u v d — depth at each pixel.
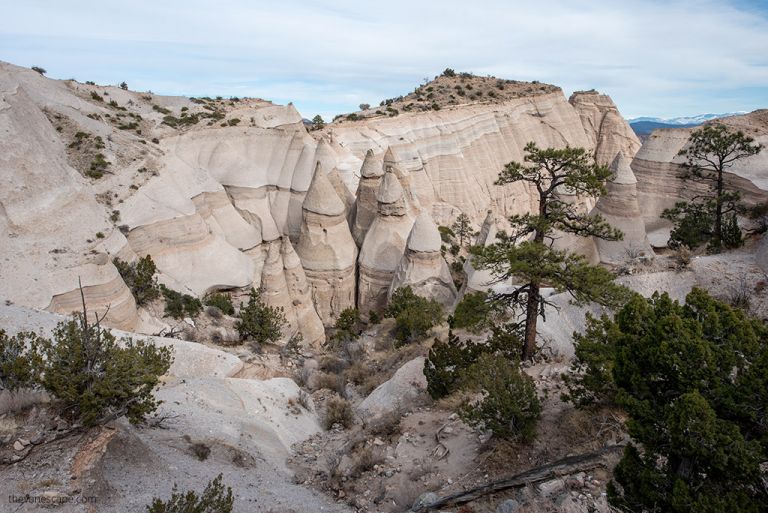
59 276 23.52
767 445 6.59
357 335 32.88
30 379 10.38
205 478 11.54
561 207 18.03
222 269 35.28
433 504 10.01
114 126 39.03
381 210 37.16
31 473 9.05
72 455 9.52
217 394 16.73
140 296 27.33
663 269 23.84
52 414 10.24
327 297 37.28
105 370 10.47
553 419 12.46
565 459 10.15
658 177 47.53
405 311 27.72
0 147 24.92
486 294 18.11
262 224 43.50
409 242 33.16
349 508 11.74
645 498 7.36
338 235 37.16
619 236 17.19
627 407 7.88
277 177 45.19
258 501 11.23
